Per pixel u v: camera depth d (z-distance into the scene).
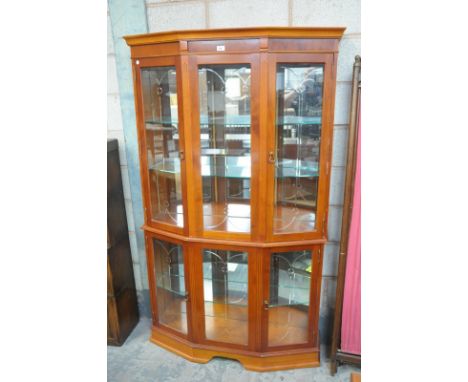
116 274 2.00
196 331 1.87
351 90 1.67
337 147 1.79
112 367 1.90
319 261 1.66
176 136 1.61
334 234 1.92
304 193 1.61
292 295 1.82
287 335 1.87
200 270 1.73
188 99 1.46
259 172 1.49
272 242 1.59
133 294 2.22
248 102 1.47
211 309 1.87
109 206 1.92
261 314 1.73
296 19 1.64
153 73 1.57
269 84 1.40
